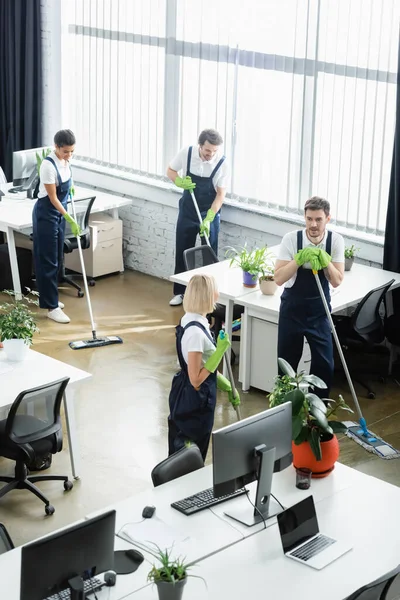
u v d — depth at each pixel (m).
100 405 6.18
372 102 6.78
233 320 6.83
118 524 3.74
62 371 5.27
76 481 5.26
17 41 9.15
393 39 6.54
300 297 5.55
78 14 8.84
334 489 4.07
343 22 6.79
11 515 4.91
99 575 3.40
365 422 5.88
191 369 4.49
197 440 4.72
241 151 7.74
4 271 8.24
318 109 7.10
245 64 7.51
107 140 8.94
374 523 3.82
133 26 8.35
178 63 8.06
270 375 6.35
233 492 3.84
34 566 3.07
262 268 6.46
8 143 9.68
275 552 3.61
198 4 7.75
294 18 7.10
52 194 7.25
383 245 6.90
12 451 4.82
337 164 7.11
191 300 4.50
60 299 8.12
